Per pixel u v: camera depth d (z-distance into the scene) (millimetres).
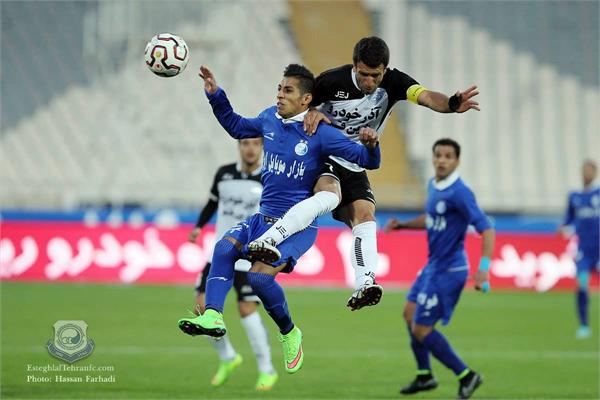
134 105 96375
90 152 92438
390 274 74562
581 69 104438
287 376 37781
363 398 32656
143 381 35219
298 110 23828
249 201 37250
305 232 23656
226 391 33594
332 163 25234
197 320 21953
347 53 102188
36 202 87500
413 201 87188
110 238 73812
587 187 54250
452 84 102000
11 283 71688
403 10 105938
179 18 102062
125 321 52719
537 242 76875
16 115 96375
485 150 96000
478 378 32438
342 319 56875
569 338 50719
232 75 98938
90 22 101625
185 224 74375
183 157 92312
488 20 106562
